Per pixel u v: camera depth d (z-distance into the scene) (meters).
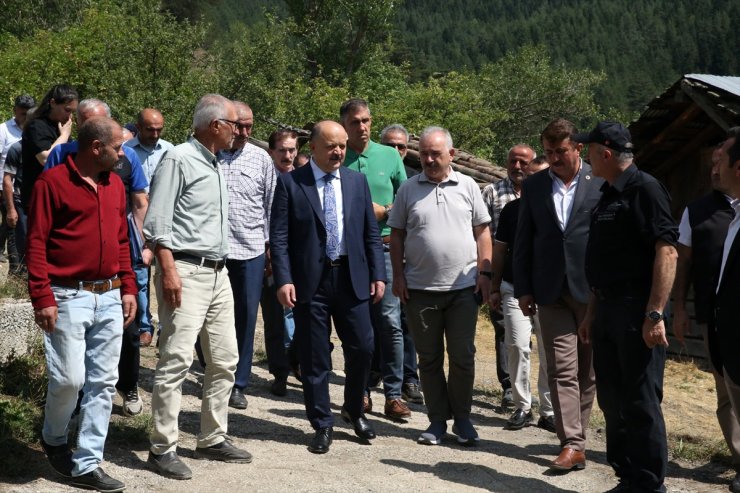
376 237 5.55
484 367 9.20
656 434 4.48
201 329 4.93
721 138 10.62
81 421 4.33
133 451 5.02
